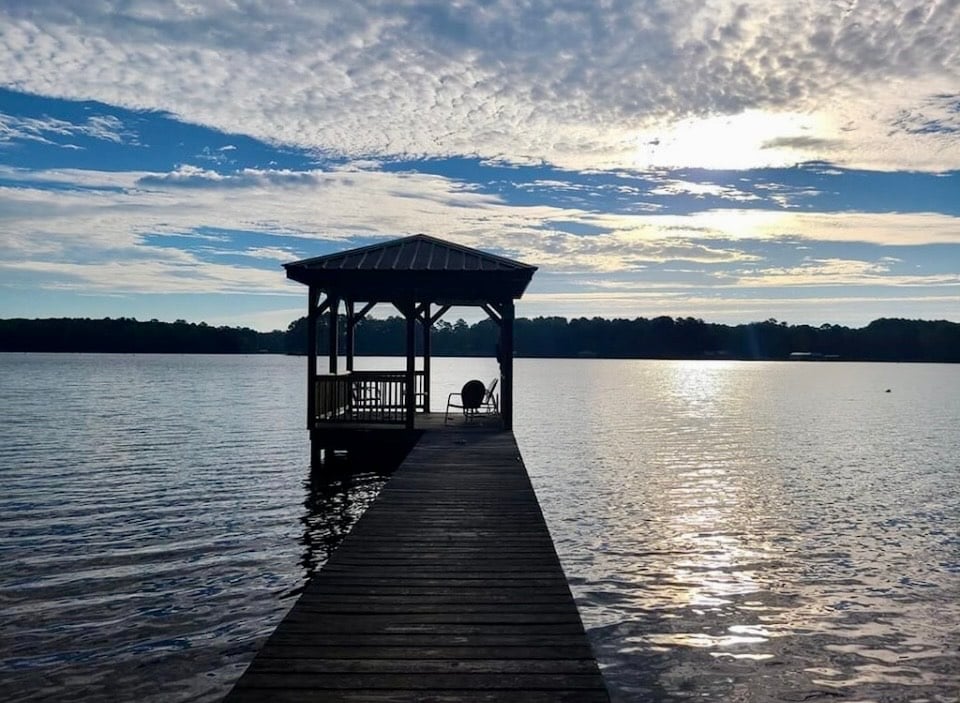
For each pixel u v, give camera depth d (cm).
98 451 2217
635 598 968
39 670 689
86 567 1004
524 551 663
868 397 6197
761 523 1420
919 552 1216
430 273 1473
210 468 1884
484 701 382
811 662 782
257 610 849
